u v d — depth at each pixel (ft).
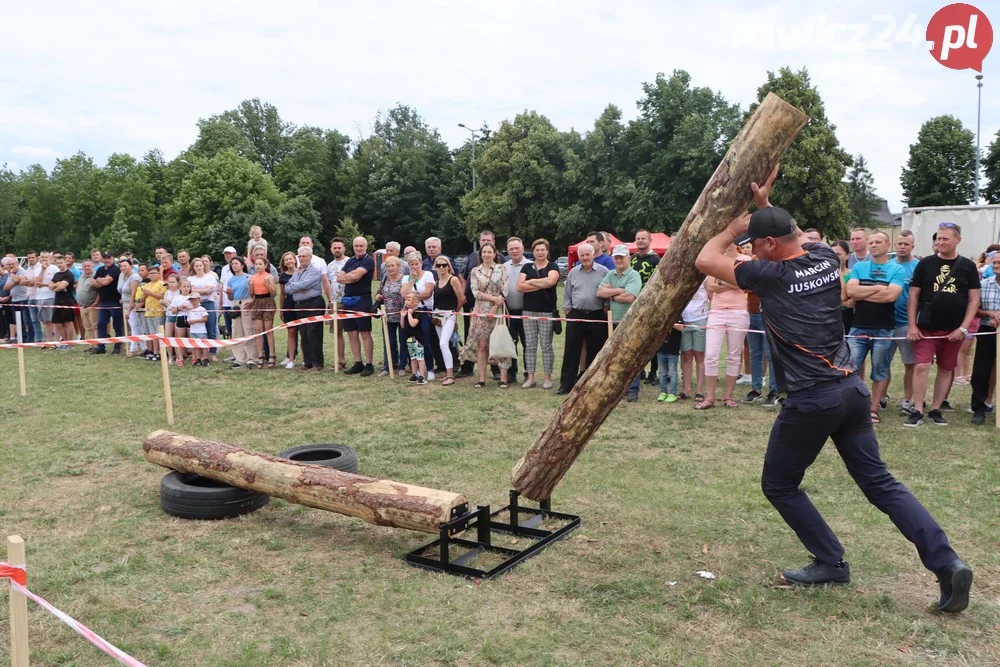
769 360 27.22
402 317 31.14
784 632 10.46
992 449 19.90
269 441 22.27
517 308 30.17
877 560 12.76
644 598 11.59
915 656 9.76
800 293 10.95
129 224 210.18
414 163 196.65
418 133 227.81
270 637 10.57
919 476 17.63
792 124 11.02
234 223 169.17
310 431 23.41
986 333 22.11
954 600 10.55
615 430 22.81
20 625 8.10
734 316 25.35
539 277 29.50
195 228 175.52
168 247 193.77
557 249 159.53
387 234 204.85
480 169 159.53
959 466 18.39
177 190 203.92
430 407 26.63
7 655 10.32
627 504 16.02
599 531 14.51
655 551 13.46
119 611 11.39
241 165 181.88
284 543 14.14
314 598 11.76
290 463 14.99
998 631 10.37
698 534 14.24
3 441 22.59
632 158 138.92
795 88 110.42
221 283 42.32
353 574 12.67
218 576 12.64
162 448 16.58
